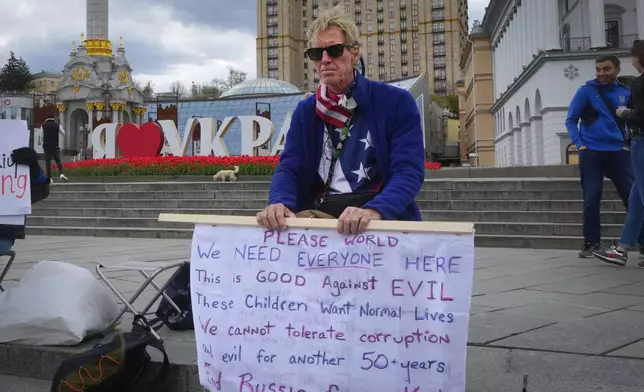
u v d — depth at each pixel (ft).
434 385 7.22
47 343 12.00
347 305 7.52
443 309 7.22
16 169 14.48
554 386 9.33
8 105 158.92
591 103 21.93
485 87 214.69
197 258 8.17
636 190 20.88
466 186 39.42
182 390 10.56
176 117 137.08
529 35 145.69
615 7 130.93
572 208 34.65
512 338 11.94
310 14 428.15
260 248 7.92
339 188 8.65
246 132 68.18
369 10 442.50
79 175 61.26
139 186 49.16
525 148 140.46
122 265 13.30
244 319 7.88
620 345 11.28
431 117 269.44
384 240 7.43
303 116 8.94
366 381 7.39
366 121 8.57
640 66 18.39
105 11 144.15
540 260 24.80
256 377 7.78
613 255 21.81
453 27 427.33
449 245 7.26
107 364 9.82
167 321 13.17
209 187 47.73
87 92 141.38
